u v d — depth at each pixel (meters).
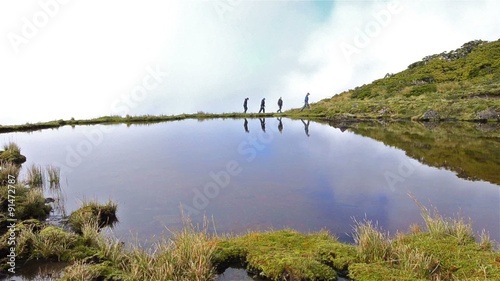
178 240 7.80
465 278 6.25
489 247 7.44
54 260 7.57
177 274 6.61
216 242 7.98
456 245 7.44
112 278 6.65
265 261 7.18
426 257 6.86
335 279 6.82
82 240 8.27
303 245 7.98
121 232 9.10
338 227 9.41
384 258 7.30
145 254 7.21
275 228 9.38
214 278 6.84
